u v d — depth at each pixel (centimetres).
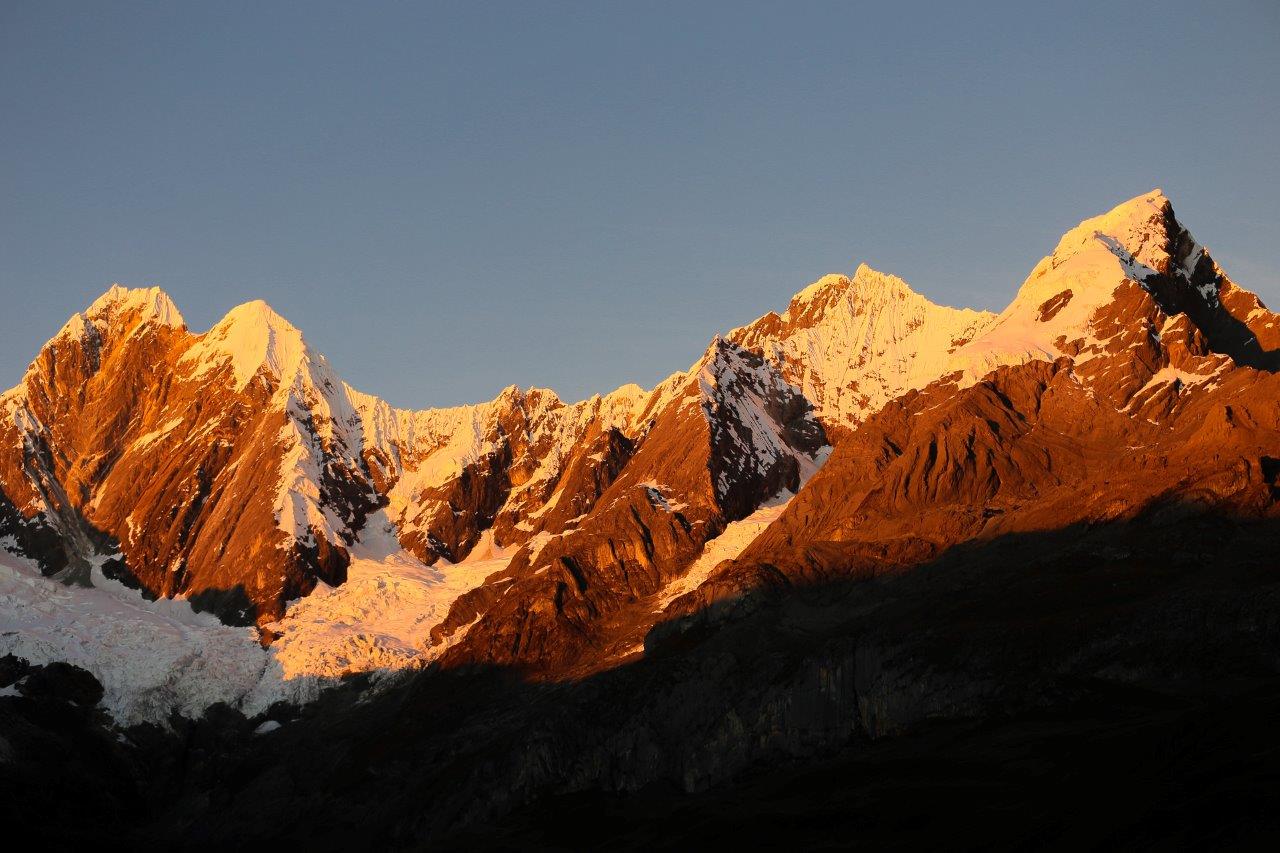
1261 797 18388
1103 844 19100
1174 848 18350
